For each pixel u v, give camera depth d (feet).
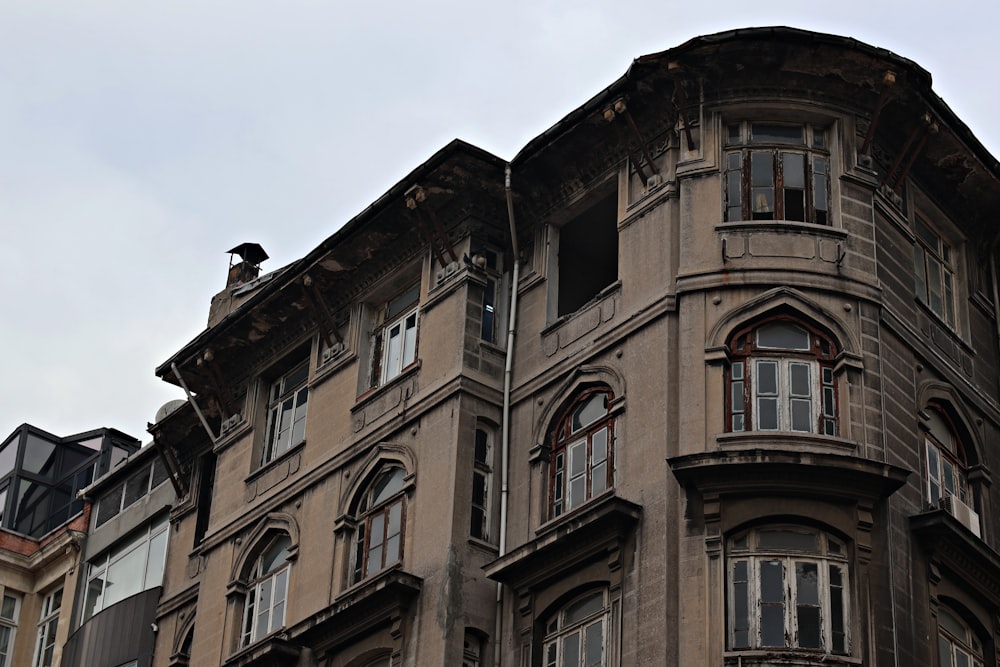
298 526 103.50
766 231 88.33
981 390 96.58
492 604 89.61
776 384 85.10
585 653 83.35
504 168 98.07
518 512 91.25
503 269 100.48
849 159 91.35
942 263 99.25
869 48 89.25
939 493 89.45
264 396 114.62
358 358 105.09
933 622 82.58
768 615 78.59
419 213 99.96
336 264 106.52
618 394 88.28
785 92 91.66
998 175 97.50
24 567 142.51
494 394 95.71
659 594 80.02
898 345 89.61
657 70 91.04
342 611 92.79
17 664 138.51
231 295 124.06
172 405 127.65
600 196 97.25
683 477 81.05
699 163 90.74
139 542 128.77
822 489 80.38
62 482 153.28
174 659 113.91
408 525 94.02
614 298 91.81
